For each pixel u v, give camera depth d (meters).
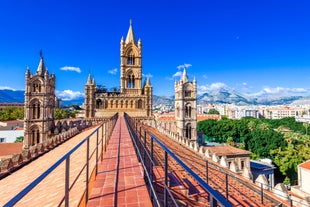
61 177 11.35
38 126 57.41
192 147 35.41
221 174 20.23
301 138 90.69
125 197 6.74
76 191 7.98
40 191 10.38
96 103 93.50
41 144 24.25
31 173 15.52
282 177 64.88
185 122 74.75
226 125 108.00
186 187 10.95
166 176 4.82
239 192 15.52
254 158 78.62
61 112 140.25
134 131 16.47
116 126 32.16
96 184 7.78
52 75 63.53
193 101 75.88
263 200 14.96
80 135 37.09
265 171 56.50
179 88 76.12
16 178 15.20
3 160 16.77
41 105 58.19
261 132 83.75
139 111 93.19
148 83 96.56
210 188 2.59
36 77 58.19
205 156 30.06
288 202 15.45
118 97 92.94
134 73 96.44
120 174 8.85
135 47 96.75
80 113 151.38
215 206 2.46
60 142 31.00
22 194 2.85
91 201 6.49
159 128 59.31
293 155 65.69
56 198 8.14
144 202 6.42
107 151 13.23
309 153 71.00
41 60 61.25
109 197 6.74
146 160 9.88
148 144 20.48
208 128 112.38
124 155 12.13
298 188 46.22
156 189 8.73
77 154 17.38
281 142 76.94
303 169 45.19
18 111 127.44
